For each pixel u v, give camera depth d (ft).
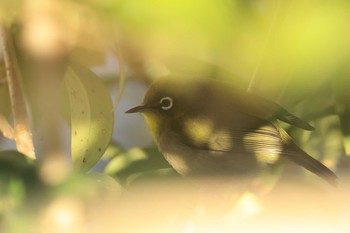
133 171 8.07
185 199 7.88
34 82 8.01
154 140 8.41
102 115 8.02
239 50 4.69
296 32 4.36
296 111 8.03
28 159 6.82
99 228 6.48
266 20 4.61
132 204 6.81
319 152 8.11
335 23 4.22
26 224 6.28
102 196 6.77
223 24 4.53
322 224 5.68
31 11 7.10
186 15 4.46
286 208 7.55
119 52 7.99
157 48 4.78
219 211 7.89
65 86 8.04
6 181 6.42
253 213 7.79
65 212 6.40
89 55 8.05
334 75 4.53
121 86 8.02
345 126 8.05
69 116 8.05
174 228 6.98
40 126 8.03
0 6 7.03
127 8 4.62
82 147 8.00
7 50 8.04
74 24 7.07
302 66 4.45
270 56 4.66
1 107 8.16
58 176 6.63
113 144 8.27
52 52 7.92
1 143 8.14
